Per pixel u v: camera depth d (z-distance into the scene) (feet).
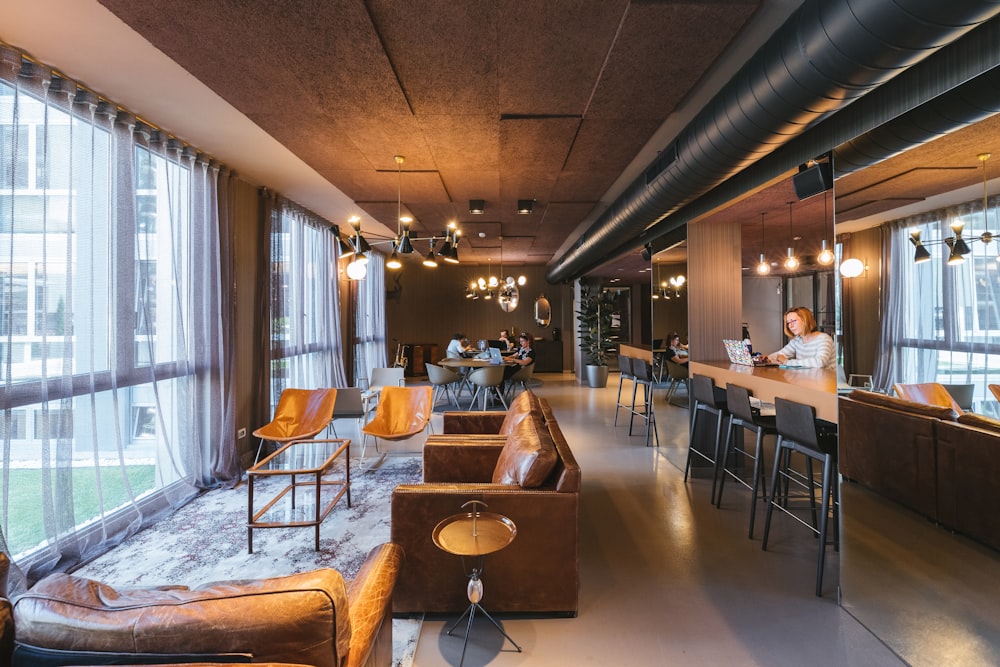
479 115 8.97
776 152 8.92
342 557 8.58
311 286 19.36
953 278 5.61
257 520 10.19
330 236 21.13
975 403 5.54
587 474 13.33
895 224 6.22
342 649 3.34
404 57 6.97
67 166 8.46
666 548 8.88
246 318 14.52
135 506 9.91
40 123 7.96
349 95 8.20
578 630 6.48
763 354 12.86
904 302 6.14
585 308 31.35
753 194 10.20
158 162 11.02
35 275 7.94
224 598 3.11
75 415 8.95
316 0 5.65
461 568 6.77
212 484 12.53
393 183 13.70
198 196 12.17
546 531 6.71
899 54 4.50
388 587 4.78
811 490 9.01
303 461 14.47
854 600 6.78
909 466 6.21
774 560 8.42
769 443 12.68
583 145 10.55
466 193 14.79
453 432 11.60
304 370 18.65
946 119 5.41
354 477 13.04
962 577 5.80
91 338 9.02
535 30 6.27
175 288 11.46
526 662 5.86
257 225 15.16
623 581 7.73
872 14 4.19
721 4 5.70
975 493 5.63
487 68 7.27
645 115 8.96
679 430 14.62
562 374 36.27
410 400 13.80
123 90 9.04
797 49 5.20
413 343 37.55
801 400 8.36
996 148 5.07
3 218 7.55
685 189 9.85
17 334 7.79
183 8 5.81
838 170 7.16
